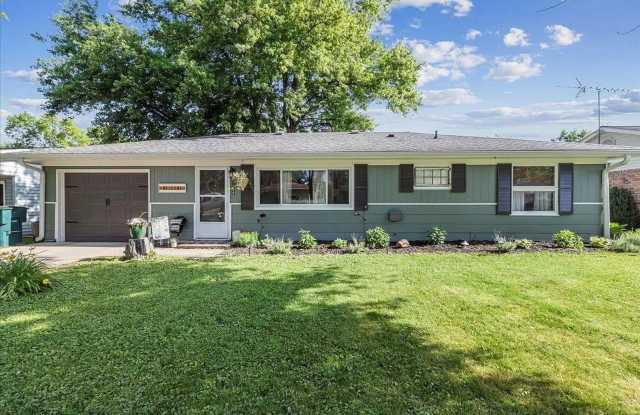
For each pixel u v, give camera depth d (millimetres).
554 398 2434
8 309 4148
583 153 8367
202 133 17016
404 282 5250
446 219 9148
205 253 7754
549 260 6719
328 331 3514
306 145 9500
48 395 2469
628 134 14078
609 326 3627
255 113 17656
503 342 3270
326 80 17734
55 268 6262
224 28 15242
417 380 2652
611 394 2479
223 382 2635
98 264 6594
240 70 15445
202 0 15578
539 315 3922
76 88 15883
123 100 16266
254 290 4879
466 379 2664
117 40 15852
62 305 4293
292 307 4199
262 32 15477
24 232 13125
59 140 29156
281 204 9406
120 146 9641
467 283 5180
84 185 9680
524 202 9094
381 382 2627
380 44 18797
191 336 3404
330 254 7551
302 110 17859
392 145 9289
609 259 6785
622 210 12164
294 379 2674
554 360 2941
